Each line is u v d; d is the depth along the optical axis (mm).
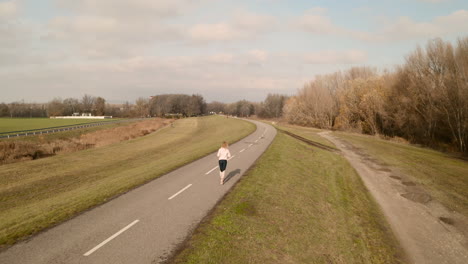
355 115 51219
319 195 11227
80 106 139500
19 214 8570
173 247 6289
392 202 11922
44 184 14383
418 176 16750
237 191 10500
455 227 9547
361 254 7016
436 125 34250
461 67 28188
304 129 54250
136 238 6656
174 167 14680
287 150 22453
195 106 146250
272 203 9570
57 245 6254
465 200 12461
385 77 44188
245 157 18188
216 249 6281
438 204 11836
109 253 5953
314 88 63656
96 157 23297
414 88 34250
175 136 43312
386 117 41531
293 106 71125
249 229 7441
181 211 8422
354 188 13273
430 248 7961
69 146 31969
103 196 9703
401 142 37812
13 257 5711
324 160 19547
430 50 32500
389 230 8914
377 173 17344
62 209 8461
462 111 28625
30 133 37500
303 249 6789
